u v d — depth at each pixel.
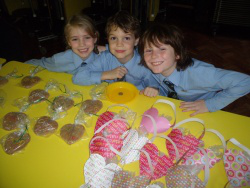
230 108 2.06
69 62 1.51
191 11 3.91
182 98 1.41
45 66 1.51
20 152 0.86
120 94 1.14
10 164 0.83
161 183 0.76
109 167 0.80
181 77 1.27
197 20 3.60
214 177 0.77
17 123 0.97
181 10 3.96
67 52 1.50
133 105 1.07
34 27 3.14
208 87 1.23
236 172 0.77
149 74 1.45
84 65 1.44
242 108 2.06
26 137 0.91
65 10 2.86
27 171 0.80
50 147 0.88
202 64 1.21
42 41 3.08
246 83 1.09
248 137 0.90
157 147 0.88
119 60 1.44
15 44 1.80
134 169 0.81
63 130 0.94
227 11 3.10
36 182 0.77
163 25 1.16
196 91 1.31
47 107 1.07
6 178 0.78
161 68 1.16
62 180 0.77
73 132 0.92
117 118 0.94
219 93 1.16
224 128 0.94
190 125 0.96
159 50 1.12
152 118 0.91
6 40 1.78
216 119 0.98
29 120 1.00
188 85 1.28
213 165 0.80
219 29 3.33
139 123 0.98
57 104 1.05
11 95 1.15
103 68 1.50
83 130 0.94
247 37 3.21
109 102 1.09
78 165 0.82
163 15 3.71
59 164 0.82
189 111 1.03
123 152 0.85
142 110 1.05
